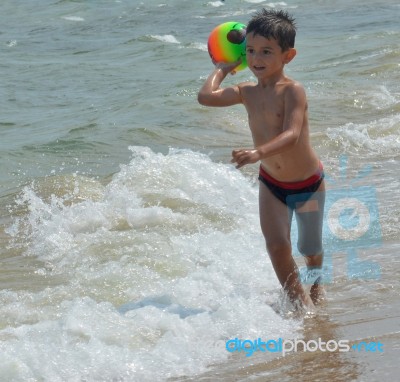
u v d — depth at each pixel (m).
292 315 13.43
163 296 14.07
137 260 16.25
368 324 12.99
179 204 20.92
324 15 83.81
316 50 58.00
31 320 13.34
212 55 14.79
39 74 54.81
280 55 13.44
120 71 55.12
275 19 13.44
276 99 13.46
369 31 69.69
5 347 11.66
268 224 13.61
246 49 13.70
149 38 71.62
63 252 18.00
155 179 22.62
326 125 33.38
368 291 14.52
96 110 40.75
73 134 33.09
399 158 26.27
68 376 11.10
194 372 11.34
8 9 97.62
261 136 13.85
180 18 88.06
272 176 13.70
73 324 12.45
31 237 19.56
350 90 40.84
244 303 13.70
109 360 11.51
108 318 12.80
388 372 11.19
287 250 13.49
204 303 13.82
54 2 99.62
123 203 20.95
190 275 15.20
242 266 15.80
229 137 32.66
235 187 22.44
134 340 12.23
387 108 36.38
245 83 14.17
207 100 14.16
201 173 22.92
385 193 21.23
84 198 22.67
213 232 18.38
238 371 11.36
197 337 12.46
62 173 27.11
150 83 49.09
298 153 13.47
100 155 29.73
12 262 17.59
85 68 56.69
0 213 21.84
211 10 92.62
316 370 11.34
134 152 30.05
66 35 79.56
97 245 17.75
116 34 79.00
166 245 17.30
